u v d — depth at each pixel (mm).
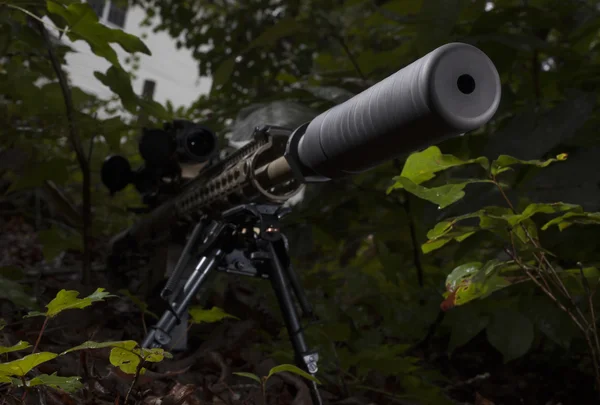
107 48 1778
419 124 917
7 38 2230
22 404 1103
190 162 2072
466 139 2445
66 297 1022
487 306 2078
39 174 2555
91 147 2635
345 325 2062
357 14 3941
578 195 1843
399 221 2732
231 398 1598
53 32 2531
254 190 1512
